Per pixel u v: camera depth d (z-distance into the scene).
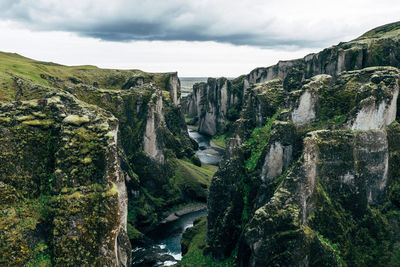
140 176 88.06
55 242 31.44
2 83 64.12
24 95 63.72
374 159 44.47
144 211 80.06
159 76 160.75
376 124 45.53
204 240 58.41
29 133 36.47
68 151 34.81
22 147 35.56
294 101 48.84
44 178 35.38
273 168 45.84
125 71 149.00
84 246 31.64
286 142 45.75
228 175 52.78
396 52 81.94
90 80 129.50
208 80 187.25
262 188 46.19
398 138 47.41
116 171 35.56
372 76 48.88
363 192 43.38
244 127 59.88
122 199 37.66
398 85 48.19
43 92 64.00
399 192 45.62
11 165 34.25
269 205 38.72
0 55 122.94
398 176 47.28
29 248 30.94
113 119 50.88
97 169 34.75
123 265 36.81
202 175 103.56
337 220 41.22
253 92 62.78
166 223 80.94
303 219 39.00
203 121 190.62
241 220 49.44
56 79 95.31
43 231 32.50
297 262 36.22
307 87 49.25
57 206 32.81
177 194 92.56
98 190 33.84
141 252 64.81
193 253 54.84
